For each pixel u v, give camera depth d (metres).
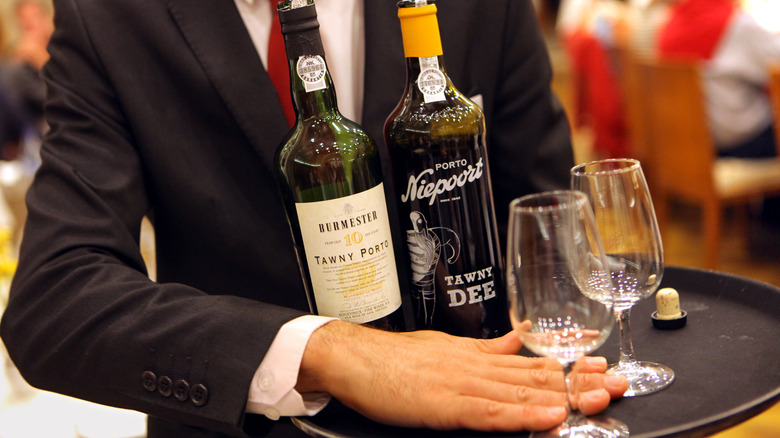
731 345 0.73
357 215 0.71
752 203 3.45
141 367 0.72
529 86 0.95
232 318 0.71
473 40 0.92
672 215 3.77
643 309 0.86
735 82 3.02
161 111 0.85
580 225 0.62
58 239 0.78
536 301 0.62
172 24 0.84
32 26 3.79
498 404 0.63
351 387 0.67
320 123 0.73
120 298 0.74
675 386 0.68
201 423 0.71
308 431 0.67
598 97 3.62
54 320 0.75
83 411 1.25
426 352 0.67
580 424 0.62
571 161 0.99
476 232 0.74
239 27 0.85
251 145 0.86
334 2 0.90
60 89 0.84
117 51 0.84
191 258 0.89
